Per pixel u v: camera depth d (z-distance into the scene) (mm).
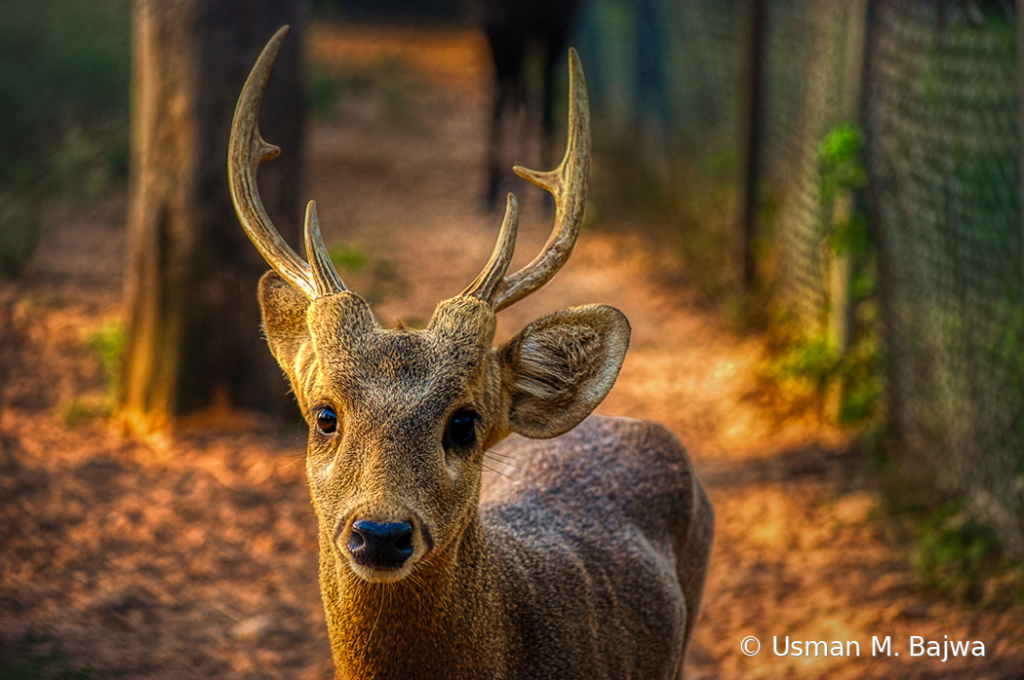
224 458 11703
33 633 8297
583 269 19547
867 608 9359
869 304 12836
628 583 6500
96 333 14352
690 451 12727
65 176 20500
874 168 12633
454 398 5105
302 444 12141
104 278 17406
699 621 9375
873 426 12500
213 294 12211
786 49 15508
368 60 38594
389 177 24766
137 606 9039
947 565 9766
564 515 6691
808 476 11836
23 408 12773
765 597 9664
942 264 11109
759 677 8570
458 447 5188
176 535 10234
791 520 10961
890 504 10945
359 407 5023
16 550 9641
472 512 5469
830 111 13805
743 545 10625
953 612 9180
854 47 12750
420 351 5137
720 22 18953
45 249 18594
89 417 12656
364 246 19625
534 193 22906
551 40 22109
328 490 5023
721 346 15938
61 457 11547
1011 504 9781
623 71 27109
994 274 10172
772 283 16031
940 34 11117
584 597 6195
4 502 10406
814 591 9703
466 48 44344
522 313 16938
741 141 16516
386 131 28953
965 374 10633
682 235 20109
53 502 10547
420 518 4871
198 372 12328
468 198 23438
